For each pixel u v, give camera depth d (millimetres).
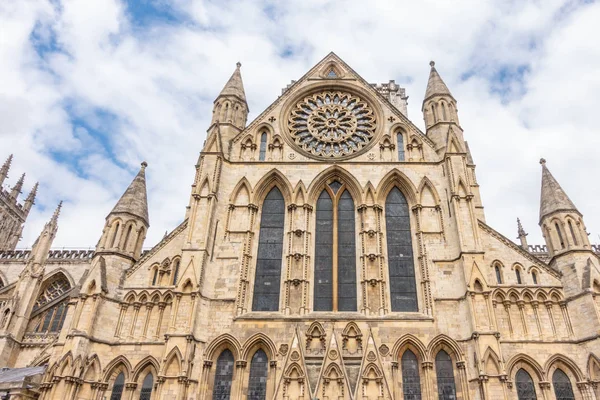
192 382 48531
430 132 69125
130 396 49094
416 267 57656
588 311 50531
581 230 56625
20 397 53125
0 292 99562
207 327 52719
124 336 52906
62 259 112562
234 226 60688
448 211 60250
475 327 49656
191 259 55094
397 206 62969
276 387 47188
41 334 90000
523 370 49500
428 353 50250
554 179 62719
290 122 71125
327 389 46750
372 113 71688
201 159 64688
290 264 57312
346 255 59281
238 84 75938
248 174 64875
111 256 57594
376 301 54438
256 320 53000
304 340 51344
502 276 55344
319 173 64438
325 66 77312
